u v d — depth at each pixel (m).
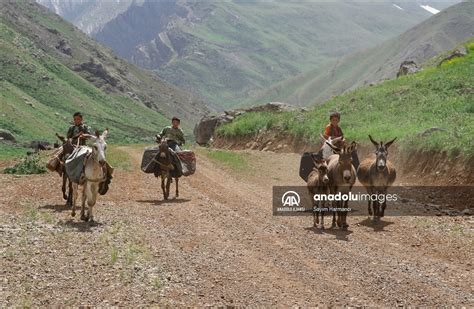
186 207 16.83
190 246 11.97
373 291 9.23
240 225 14.27
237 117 49.59
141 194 19.44
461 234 13.18
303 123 37.09
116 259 10.65
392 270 10.40
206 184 22.34
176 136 19.19
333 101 43.31
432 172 20.39
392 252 11.77
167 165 18.19
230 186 21.91
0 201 16.94
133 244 11.89
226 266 10.52
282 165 28.11
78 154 14.08
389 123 29.45
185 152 18.73
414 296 8.98
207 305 8.42
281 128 38.81
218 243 12.30
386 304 8.62
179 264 10.51
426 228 13.93
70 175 14.09
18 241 11.72
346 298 8.88
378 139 25.70
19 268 9.84
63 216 14.83
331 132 15.39
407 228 14.02
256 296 8.90
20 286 8.91
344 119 34.00
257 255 11.36
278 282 9.64
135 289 9.00
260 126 42.12
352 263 10.84
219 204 17.55
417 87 36.75
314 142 32.78
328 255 11.44
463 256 11.43
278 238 12.91
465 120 24.70
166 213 15.76
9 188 19.73
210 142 47.84
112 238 12.44
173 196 19.20
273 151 36.75
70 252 11.06
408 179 21.28
